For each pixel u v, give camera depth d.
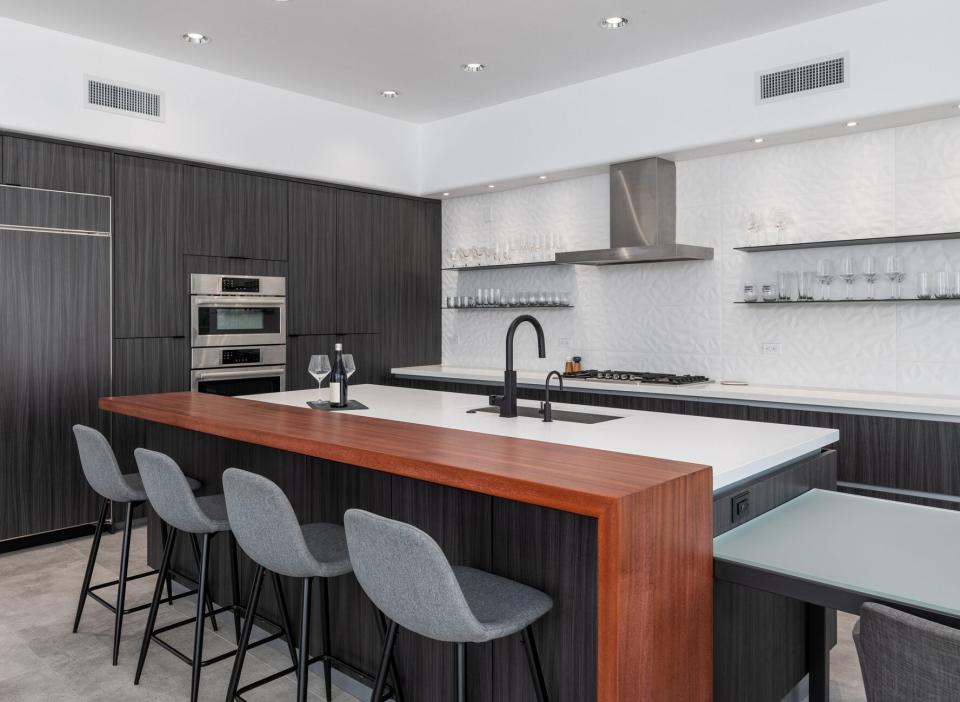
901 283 4.04
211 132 4.75
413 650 2.34
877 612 1.28
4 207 3.91
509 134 5.41
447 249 6.40
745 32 4.08
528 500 1.72
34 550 4.07
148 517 3.72
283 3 3.72
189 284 4.69
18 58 3.93
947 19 3.49
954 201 3.83
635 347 5.21
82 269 4.21
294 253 5.27
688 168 4.85
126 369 4.40
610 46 4.29
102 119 4.25
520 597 1.84
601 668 1.59
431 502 2.31
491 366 6.10
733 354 4.73
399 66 4.64
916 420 3.56
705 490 1.84
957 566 1.71
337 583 2.61
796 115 4.00
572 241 5.52
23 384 4.01
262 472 2.98
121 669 2.71
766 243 4.52
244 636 2.30
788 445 2.33
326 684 2.48
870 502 2.30
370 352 5.81
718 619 1.97
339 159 5.49
